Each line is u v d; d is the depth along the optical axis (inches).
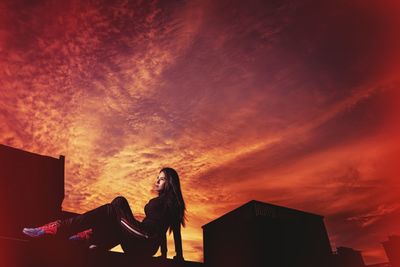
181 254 142.6
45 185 225.3
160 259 130.5
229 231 382.9
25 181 215.8
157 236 137.2
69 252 106.0
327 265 380.2
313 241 382.9
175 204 147.3
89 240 130.3
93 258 111.0
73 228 125.6
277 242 357.4
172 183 150.2
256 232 357.1
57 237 124.3
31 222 210.2
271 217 371.9
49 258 101.3
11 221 202.2
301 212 392.8
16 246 96.2
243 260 359.3
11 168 211.8
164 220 141.7
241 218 377.4
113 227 135.6
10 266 93.9
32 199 215.5
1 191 203.5
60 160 240.5
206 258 390.0
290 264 355.3
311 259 370.9
